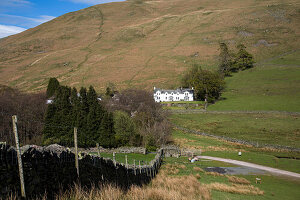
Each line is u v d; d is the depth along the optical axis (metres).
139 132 54.22
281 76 121.31
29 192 10.59
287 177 33.75
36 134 50.94
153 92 119.44
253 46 165.25
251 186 27.94
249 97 103.88
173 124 79.12
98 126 48.62
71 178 13.38
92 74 156.75
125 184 18.11
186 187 23.80
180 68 153.75
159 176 28.70
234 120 79.06
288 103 90.06
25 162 10.94
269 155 47.03
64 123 49.59
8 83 145.38
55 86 91.19
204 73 114.06
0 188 9.51
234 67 141.62
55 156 12.92
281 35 172.88
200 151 50.53
